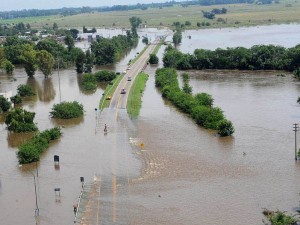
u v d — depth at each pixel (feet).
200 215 218.38
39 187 257.55
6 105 437.58
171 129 354.95
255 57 628.69
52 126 380.17
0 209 232.53
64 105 411.54
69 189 253.44
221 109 402.93
